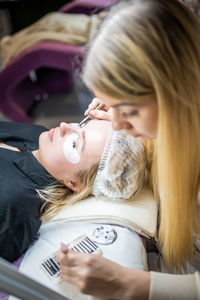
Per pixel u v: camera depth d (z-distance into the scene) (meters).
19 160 1.09
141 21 0.56
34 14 3.68
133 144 1.00
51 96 2.90
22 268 0.89
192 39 0.58
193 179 0.75
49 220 1.05
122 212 1.01
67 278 0.73
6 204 0.94
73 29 2.28
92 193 1.09
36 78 2.86
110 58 0.56
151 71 0.56
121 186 1.02
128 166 1.00
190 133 0.65
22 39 2.35
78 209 1.05
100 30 0.61
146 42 0.55
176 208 0.80
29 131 1.35
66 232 1.00
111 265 0.73
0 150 1.12
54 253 0.92
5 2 3.41
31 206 0.99
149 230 1.00
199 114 0.64
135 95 0.58
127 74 0.56
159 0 0.58
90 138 1.04
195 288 0.71
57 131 1.11
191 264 1.04
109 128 1.06
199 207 0.90
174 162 0.70
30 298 0.61
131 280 0.71
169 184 0.76
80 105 2.75
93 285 0.70
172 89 0.58
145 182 1.12
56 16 2.45
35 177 1.07
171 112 0.61
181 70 0.58
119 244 0.94
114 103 0.61
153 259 1.08
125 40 0.56
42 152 1.09
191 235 0.89
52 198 1.08
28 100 2.71
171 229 0.86
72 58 2.10
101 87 0.59
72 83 2.92
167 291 0.70
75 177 1.06
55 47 2.12
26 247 0.97
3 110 2.36
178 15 0.57
